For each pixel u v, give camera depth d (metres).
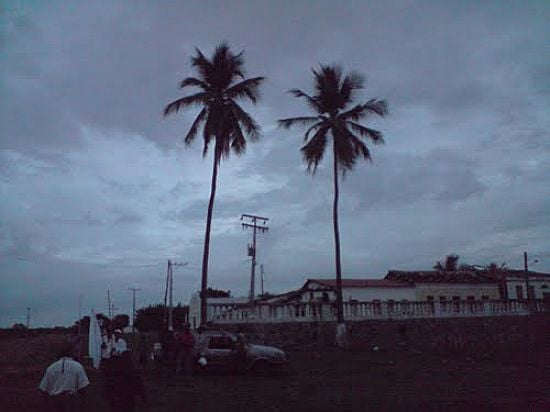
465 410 13.02
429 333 31.91
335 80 31.91
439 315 33.34
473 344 29.00
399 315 32.41
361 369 21.44
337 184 31.31
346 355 26.27
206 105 29.19
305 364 23.12
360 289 43.16
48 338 32.72
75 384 8.86
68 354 9.07
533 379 18.52
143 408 13.26
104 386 9.62
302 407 13.39
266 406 13.54
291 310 30.02
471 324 33.16
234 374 19.94
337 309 29.50
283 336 29.33
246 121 29.06
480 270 57.03
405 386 16.94
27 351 28.98
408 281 46.16
